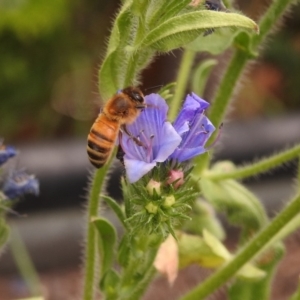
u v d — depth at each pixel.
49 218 0.40
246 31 0.19
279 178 0.44
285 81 0.52
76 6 0.46
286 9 0.19
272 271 0.21
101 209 0.22
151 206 0.16
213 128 0.16
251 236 0.21
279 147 0.43
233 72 0.20
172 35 0.16
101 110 0.17
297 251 0.42
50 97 0.47
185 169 0.17
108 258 0.18
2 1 0.41
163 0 0.16
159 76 0.42
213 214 0.22
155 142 0.16
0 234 0.19
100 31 0.47
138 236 0.17
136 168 0.16
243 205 0.20
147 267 0.18
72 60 0.47
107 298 0.18
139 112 0.16
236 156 0.42
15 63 0.45
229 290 0.21
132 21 0.17
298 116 0.45
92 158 0.16
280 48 0.51
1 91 0.45
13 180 0.20
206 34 0.17
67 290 0.39
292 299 0.19
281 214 0.18
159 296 0.39
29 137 0.47
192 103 0.16
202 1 0.16
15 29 0.43
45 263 0.40
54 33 0.45
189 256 0.20
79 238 0.40
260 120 0.45
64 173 0.40
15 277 0.37
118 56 0.17
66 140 0.42
